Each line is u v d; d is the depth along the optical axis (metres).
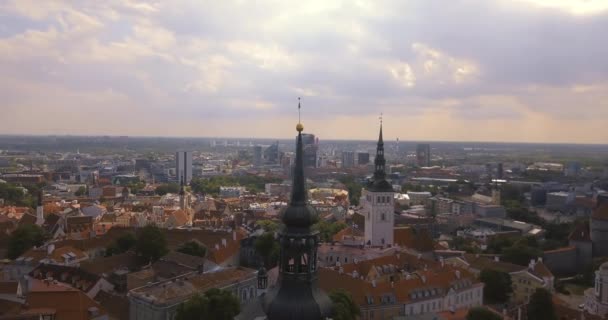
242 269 176.50
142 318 142.12
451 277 177.38
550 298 155.62
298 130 53.94
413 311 162.75
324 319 52.19
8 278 190.25
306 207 52.78
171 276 173.62
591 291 178.25
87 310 133.00
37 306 130.25
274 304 52.06
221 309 128.75
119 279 178.25
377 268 185.62
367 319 156.38
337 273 168.50
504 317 145.50
